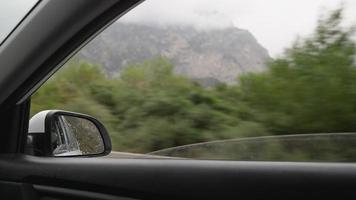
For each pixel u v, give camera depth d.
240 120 8.02
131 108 9.32
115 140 8.57
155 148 8.15
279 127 6.87
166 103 8.91
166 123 8.41
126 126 8.98
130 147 8.27
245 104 7.99
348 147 3.45
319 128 6.36
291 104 6.93
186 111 8.68
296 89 7.09
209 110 8.53
